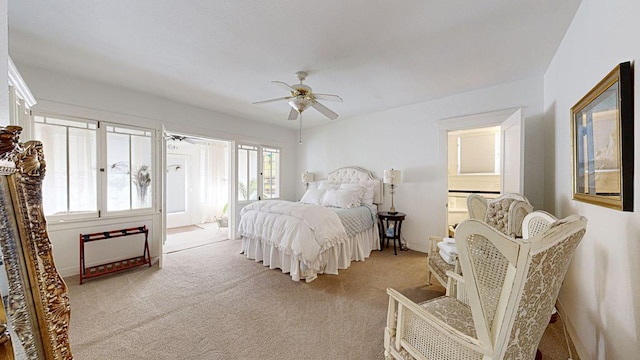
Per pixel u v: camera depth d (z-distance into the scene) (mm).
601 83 1301
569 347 1683
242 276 2875
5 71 760
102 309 2129
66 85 2826
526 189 2924
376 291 2502
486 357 875
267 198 5340
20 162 750
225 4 1678
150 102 3508
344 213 3367
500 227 2312
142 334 1793
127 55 2396
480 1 1647
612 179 1216
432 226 3764
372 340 1744
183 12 1765
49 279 800
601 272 1393
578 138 1650
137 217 3369
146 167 3463
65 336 835
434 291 2502
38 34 2041
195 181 6547
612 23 1289
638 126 1071
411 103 3902
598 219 1440
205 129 4195
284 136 5668
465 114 3406
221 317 2020
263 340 1739
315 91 3342
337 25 1909
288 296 2387
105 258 3092
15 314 676
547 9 1730
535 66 2604
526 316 861
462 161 4824
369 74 2809
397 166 4164
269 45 2201
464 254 896
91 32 2016
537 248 774
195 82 3064
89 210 3006
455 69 2684
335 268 2953
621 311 1189
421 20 1844
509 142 2818
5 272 664
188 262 3359
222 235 5078
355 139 4777
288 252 2766
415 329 1156
